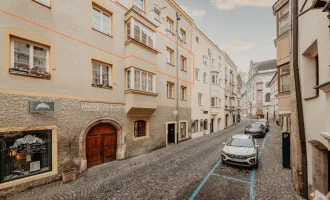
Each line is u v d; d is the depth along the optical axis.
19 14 5.77
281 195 5.39
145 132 11.26
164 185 6.17
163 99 12.87
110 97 8.81
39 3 6.29
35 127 6.04
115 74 9.10
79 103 7.47
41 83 6.26
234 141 9.24
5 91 5.41
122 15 9.63
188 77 16.52
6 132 5.42
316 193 3.17
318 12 4.02
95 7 8.46
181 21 15.63
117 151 9.36
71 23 7.29
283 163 7.94
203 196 5.37
